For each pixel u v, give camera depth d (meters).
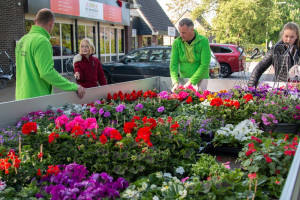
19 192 1.97
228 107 3.90
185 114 4.14
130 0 22.45
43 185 2.11
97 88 4.60
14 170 2.14
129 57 10.90
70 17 15.75
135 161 2.37
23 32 13.46
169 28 26.20
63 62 16.09
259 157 2.46
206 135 3.58
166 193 2.00
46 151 2.54
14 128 3.21
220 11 37.06
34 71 3.49
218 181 2.00
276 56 4.18
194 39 4.67
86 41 4.75
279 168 2.42
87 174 2.32
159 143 2.80
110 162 2.44
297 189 1.22
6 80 11.65
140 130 2.60
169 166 2.55
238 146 3.35
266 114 3.66
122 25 22.11
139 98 5.00
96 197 1.90
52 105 3.80
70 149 2.56
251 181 2.11
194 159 2.79
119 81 10.92
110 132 2.66
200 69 4.69
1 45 12.71
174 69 4.98
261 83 4.97
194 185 2.01
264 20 35.78
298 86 4.76
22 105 3.41
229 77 16.56
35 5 13.64
